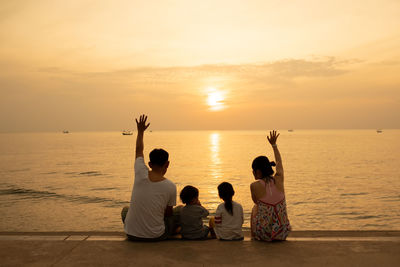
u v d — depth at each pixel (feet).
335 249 12.49
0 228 74.64
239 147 492.95
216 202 100.99
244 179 156.87
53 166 225.97
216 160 273.13
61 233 14.79
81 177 169.07
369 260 11.30
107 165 234.99
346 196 109.81
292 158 281.13
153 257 11.73
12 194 119.75
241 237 14.25
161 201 13.47
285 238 13.66
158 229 13.60
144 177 13.43
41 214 88.17
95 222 79.92
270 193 13.92
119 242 13.52
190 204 14.73
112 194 119.24
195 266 10.87
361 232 14.89
